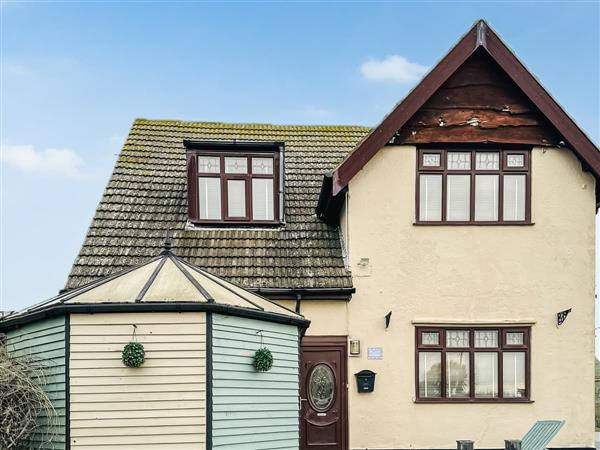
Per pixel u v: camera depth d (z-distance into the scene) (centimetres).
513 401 1109
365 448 1093
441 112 1168
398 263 1139
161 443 738
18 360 788
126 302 755
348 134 1573
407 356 1117
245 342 825
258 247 1181
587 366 1127
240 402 802
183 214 1252
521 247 1150
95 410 739
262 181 1253
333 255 1172
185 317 764
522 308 1136
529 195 1161
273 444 851
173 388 750
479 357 1130
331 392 1111
